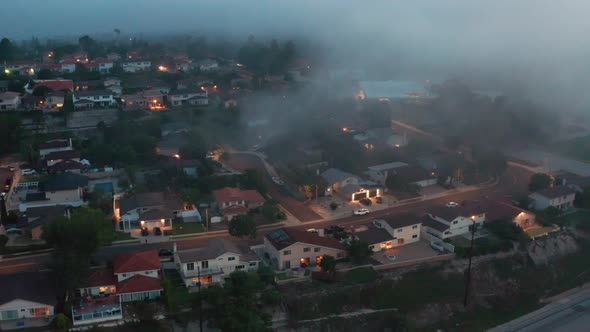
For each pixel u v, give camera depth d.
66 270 44.09
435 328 49.97
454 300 52.84
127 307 44.56
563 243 62.78
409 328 48.19
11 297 42.16
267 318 44.88
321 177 72.62
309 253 52.94
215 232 59.34
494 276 56.41
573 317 52.59
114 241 55.72
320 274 50.72
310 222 63.28
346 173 74.94
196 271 48.22
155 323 43.62
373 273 52.41
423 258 55.62
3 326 41.53
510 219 63.47
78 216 47.59
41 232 54.12
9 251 51.97
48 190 62.06
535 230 63.97
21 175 70.88
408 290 52.06
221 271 48.84
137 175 73.75
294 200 70.75
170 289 47.16
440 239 59.38
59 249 44.91
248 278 45.69
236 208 63.59
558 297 56.66
